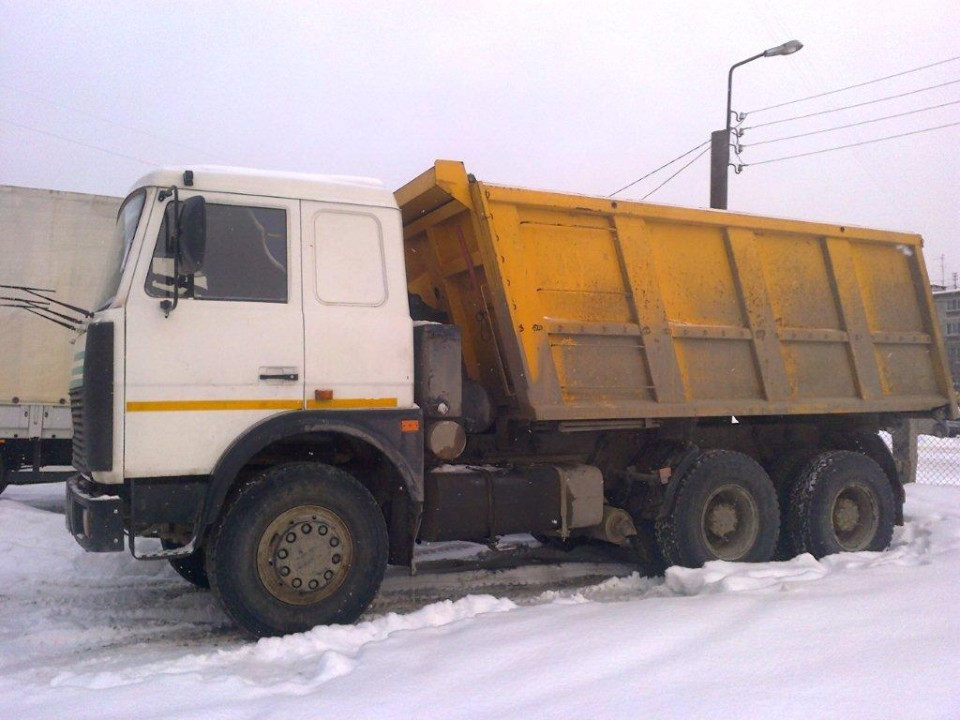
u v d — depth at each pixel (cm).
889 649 388
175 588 650
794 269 754
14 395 1042
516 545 836
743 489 692
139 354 467
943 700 331
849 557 661
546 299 620
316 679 396
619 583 668
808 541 726
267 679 411
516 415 625
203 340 482
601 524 666
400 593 650
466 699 348
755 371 717
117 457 458
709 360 696
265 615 484
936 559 612
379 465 557
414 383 553
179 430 472
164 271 482
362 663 404
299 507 496
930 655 378
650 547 693
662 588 627
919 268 823
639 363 658
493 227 595
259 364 494
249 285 502
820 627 425
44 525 862
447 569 734
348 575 507
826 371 760
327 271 523
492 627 451
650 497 675
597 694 345
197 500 480
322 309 516
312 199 527
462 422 590
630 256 657
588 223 646
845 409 760
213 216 500
